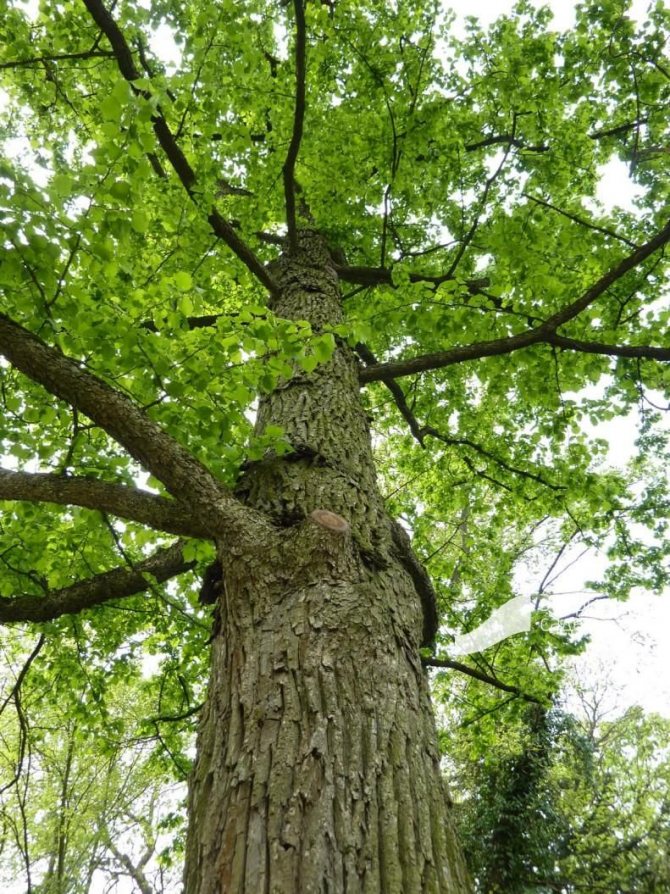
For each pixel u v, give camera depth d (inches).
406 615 88.0
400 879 55.2
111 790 474.6
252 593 81.0
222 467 119.3
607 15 188.9
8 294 112.3
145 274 163.6
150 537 138.2
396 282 183.5
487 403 285.9
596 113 220.7
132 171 109.3
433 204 229.1
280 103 209.9
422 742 71.4
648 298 224.5
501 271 187.6
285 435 121.3
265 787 61.2
